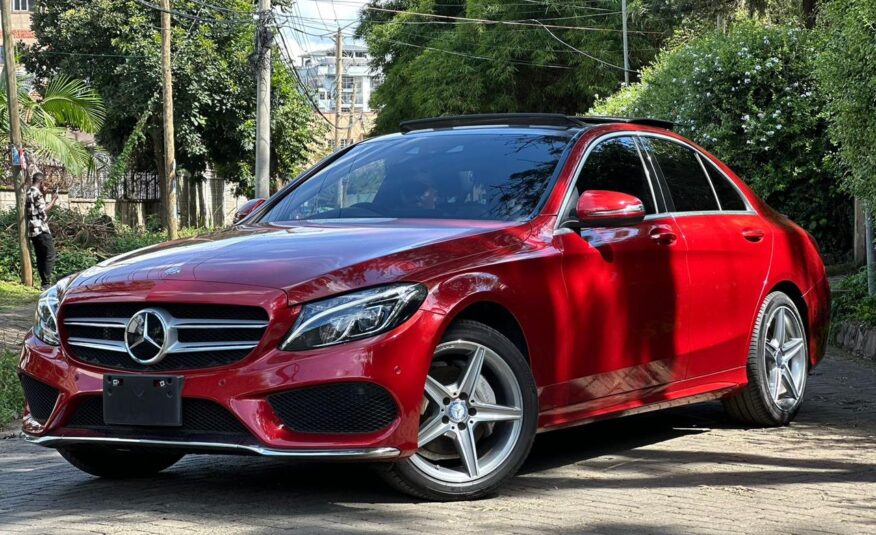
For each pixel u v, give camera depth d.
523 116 5.67
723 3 27.05
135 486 4.91
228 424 4.15
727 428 6.36
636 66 44.47
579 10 45.41
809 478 5.02
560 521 4.16
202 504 4.43
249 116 36.19
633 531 4.04
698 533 4.02
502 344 4.51
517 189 5.12
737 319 6.02
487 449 4.57
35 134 22.77
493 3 45.62
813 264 6.78
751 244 6.18
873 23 9.15
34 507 4.51
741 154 17.19
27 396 4.73
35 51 35.72
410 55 50.44
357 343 4.11
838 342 10.70
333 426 4.13
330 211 5.34
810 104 16.58
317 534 3.90
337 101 59.38
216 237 4.97
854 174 10.01
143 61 33.78
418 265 4.35
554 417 4.85
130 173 33.94
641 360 5.31
